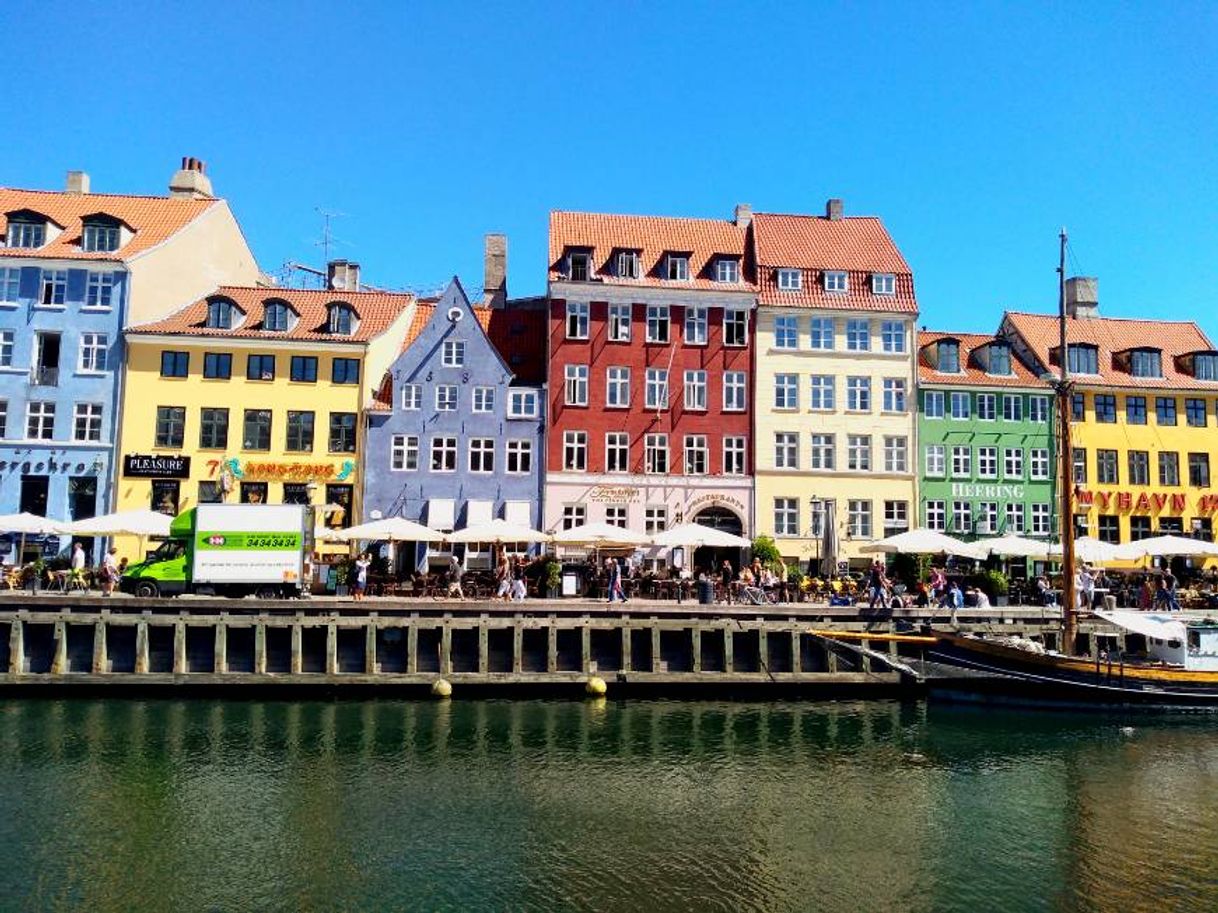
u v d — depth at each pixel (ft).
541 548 133.49
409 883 49.67
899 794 65.82
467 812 60.49
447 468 135.23
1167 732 83.92
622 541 106.22
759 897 48.70
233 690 93.04
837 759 74.23
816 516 141.59
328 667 92.73
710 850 54.90
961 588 118.32
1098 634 97.25
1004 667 90.63
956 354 151.64
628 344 141.18
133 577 96.63
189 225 143.74
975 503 146.72
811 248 153.48
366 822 58.44
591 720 85.15
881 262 152.35
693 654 96.63
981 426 148.56
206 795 62.95
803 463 142.41
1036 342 158.20
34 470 128.77
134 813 59.36
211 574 96.17
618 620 96.32
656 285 141.90
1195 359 157.28
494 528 107.65
